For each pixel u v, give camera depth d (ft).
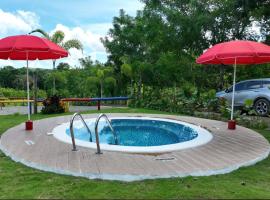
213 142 22.74
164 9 51.21
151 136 30.14
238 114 37.37
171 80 58.95
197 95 47.16
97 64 80.94
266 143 22.72
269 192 13.50
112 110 48.52
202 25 47.57
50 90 75.41
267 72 49.93
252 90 42.11
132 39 66.80
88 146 20.49
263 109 40.86
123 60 67.36
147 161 17.07
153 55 62.28
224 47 24.86
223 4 47.03
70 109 52.60
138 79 64.28
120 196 12.71
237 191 13.37
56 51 24.73
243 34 48.55
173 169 15.69
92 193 13.01
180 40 50.03
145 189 13.52
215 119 38.63
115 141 27.07
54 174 15.56
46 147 20.44
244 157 18.62
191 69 53.72
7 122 35.32
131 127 34.40
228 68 52.16
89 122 34.32
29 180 14.69
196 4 48.42
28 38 24.14
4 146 20.86
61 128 28.07
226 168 16.24
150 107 51.24
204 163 16.96
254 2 40.63
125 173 14.88
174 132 32.14
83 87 75.36
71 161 17.03
